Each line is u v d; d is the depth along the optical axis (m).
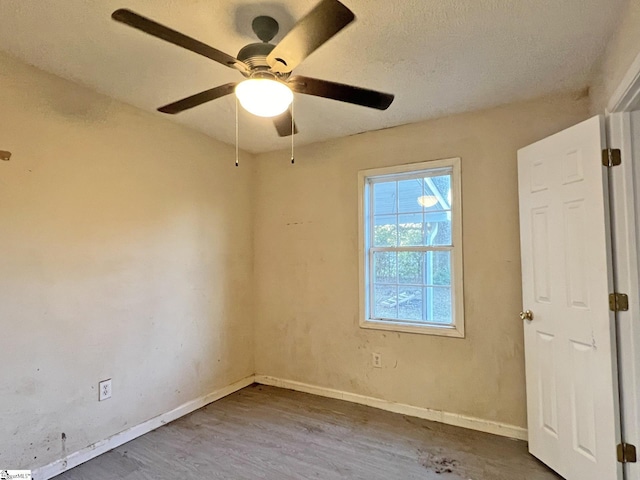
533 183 2.33
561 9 1.64
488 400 2.69
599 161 1.89
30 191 2.08
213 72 2.17
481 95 2.51
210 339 3.25
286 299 3.60
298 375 3.52
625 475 1.81
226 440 2.56
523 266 2.42
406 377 2.99
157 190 2.81
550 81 2.33
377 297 3.21
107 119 2.48
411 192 3.10
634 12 1.53
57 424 2.16
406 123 3.01
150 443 2.51
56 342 2.18
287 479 2.12
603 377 1.87
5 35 1.80
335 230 3.35
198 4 1.58
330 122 2.98
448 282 2.92
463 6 1.61
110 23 1.71
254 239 3.79
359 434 2.64
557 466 2.14
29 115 2.08
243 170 3.69
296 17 1.66
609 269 1.86
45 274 2.14
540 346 2.28
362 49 1.94
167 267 2.87
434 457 2.34
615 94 1.77
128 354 2.57
